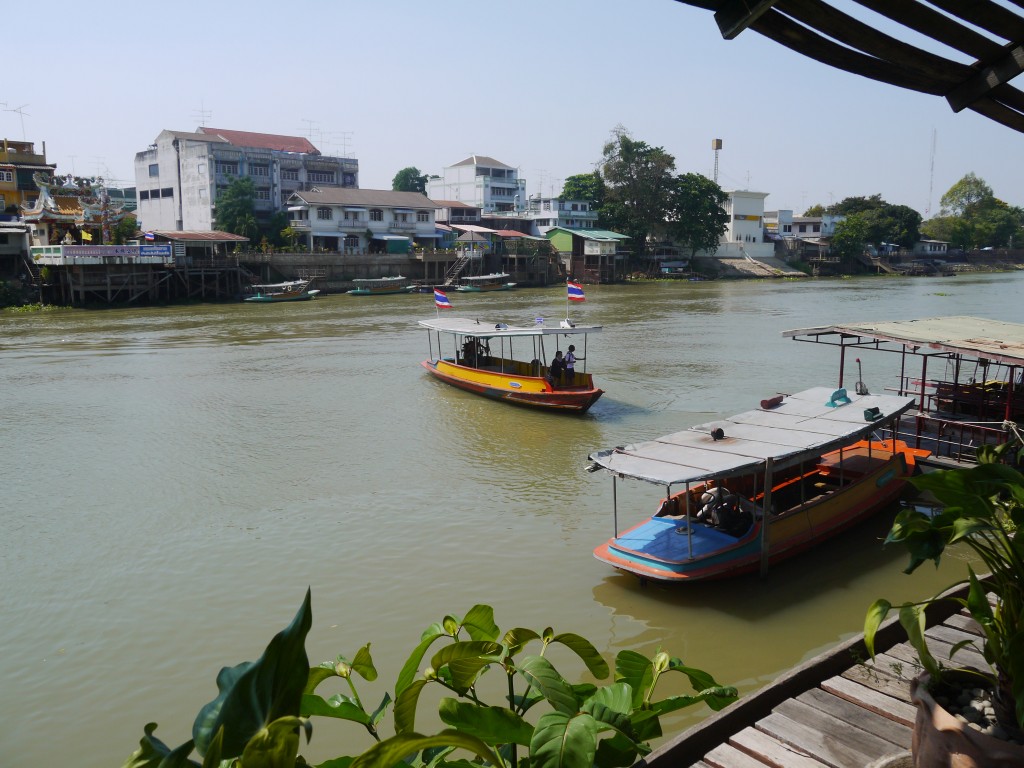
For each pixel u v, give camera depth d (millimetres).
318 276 64250
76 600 11750
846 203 111500
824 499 12875
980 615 3244
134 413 22922
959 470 3049
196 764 1873
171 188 74375
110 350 34562
